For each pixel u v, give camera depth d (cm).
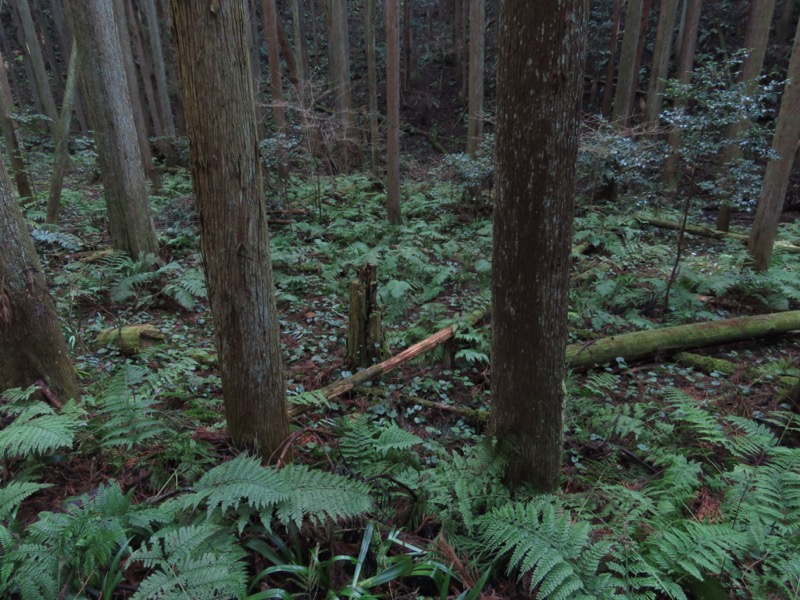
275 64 1098
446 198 1095
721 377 475
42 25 1948
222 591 180
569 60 203
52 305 288
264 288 237
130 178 670
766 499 259
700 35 1598
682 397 384
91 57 616
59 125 733
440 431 394
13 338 271
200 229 226
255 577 202
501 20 216
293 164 1162
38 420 243
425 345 472
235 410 257
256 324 239
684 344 510
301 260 766
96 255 675
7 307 265
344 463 278
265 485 216
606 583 208
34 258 280
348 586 205
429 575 216
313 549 217
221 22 192
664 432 373
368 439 301
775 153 620
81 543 192
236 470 227
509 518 240
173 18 192
